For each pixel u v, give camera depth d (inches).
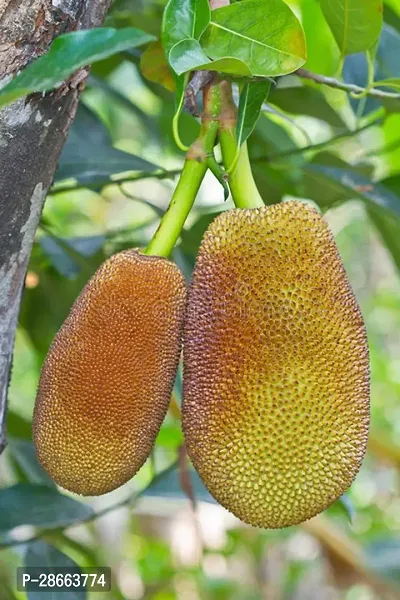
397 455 107.9
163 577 162.1
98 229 130.9
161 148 83.8
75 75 52.2
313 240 52.8
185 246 73.3
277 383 51.3
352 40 59.8
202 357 52.6
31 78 45.1
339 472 51.9
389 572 106.8
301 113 75.7
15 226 53.5
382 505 187.3
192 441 52.6
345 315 52.6
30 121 52.0
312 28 76.7
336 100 80.8
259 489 51.4
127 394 52.9
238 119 54.9
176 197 55.5
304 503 51.7
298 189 77.6
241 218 53.2
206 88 55.7
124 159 70.2
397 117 83.6
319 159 74.3
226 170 55.2
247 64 53.2
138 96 104.7
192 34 51.7
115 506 69.4
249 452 51.3
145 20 71.8
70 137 69.9
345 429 51.8
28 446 74.6
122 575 181.0
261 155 76.0
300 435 51.2
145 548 172.9
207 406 52.1
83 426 52.7
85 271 75.9
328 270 52.7
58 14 51.1
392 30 71.1
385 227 75.9
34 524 65.4
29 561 66.3
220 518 172.4
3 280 54.3
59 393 52.9
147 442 54.0
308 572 173.0
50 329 78.8
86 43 45.2
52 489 66.3
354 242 232.7
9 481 95.7
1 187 52.6
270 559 176.7
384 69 70.4
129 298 53.2
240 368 51.6
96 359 52.8
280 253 52.3
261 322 51.7
